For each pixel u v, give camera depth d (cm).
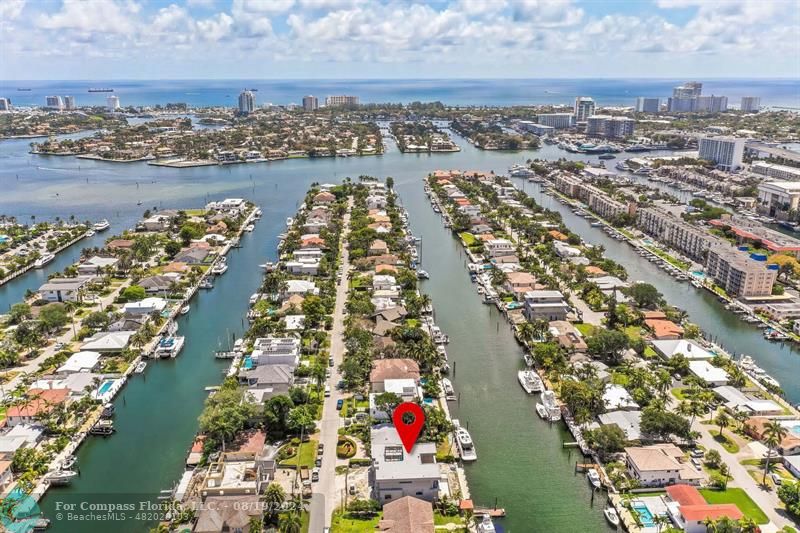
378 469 17138
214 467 17512
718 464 18262
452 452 19275
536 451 19575
